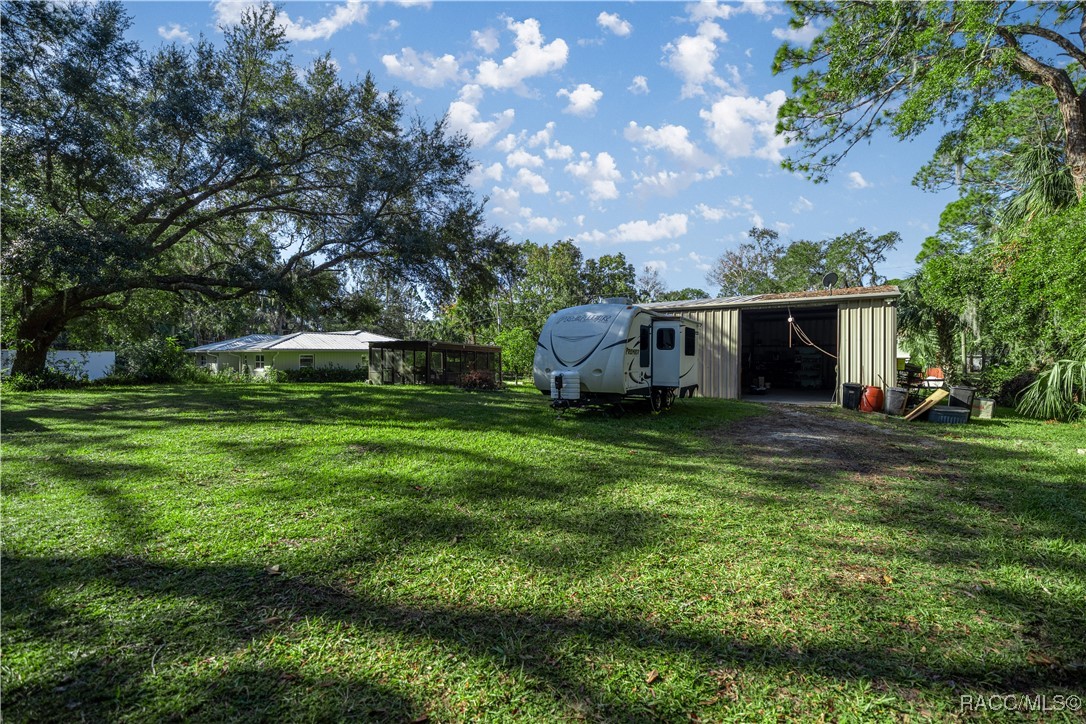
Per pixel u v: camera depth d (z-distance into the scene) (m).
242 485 4.91
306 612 2.67
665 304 17.97
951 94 12.72
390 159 17.31
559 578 3.08
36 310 17.89
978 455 6.78
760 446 7.34
